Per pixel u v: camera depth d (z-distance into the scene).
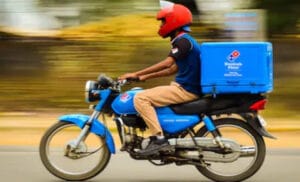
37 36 16.89
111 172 8.53
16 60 16.59
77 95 15.72
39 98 15.70
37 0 17.30
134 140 7.64
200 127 7.69
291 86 16.06
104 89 7.76
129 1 17.34
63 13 17.34
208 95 7.63
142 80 7.66
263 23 16.38
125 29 16.66
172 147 7.52
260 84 7.36
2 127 12.66
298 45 17.48
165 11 7.55
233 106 7.57
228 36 15.66
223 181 7.79
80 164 7.92
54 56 16.53
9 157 9.59
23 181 8.02
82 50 16.45
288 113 14.43
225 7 16.67
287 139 11.57
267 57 7.48
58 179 8.12
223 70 7.40
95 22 17.23
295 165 9.02
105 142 7.83
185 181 8.05
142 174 8.42
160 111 7.60
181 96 7.56
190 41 7.52
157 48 16.20
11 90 15.91
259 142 7.67
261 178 8.21
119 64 16.22
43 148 7.92
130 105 7.58
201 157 7.57
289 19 17.61
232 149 7.53
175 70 7.69
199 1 16.69
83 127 7.79
